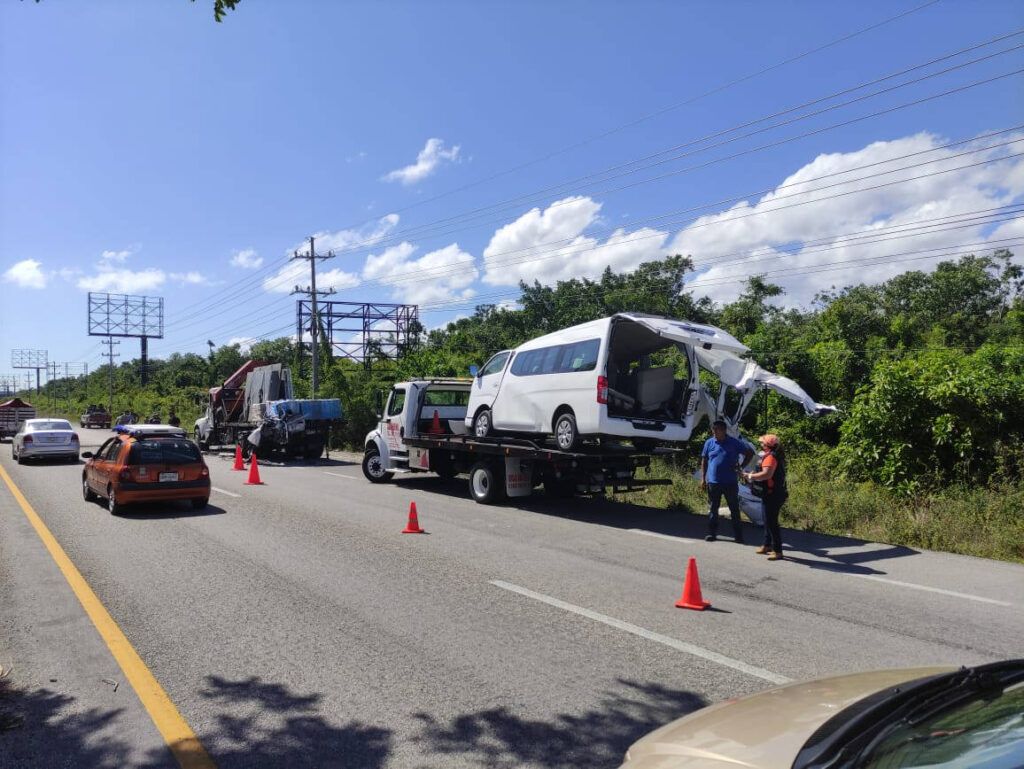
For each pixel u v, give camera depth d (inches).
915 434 500.1
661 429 457.1
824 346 807.1
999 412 471.5
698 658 205.3
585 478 467.5
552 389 490.6
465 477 719.7
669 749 92.8
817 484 541.3
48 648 214.4
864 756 73.9
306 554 344.2
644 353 506.6
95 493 524.4
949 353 595.5
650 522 457.1
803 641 220.7
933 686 87.9
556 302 1545.3
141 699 178.1
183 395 2482.8
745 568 324.2
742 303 1396.4
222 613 248.2
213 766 145.9
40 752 152.3
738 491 419.8
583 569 317.7
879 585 293.4
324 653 209.3
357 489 621.3
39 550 353.4
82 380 5187.0
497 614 247.1
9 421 1563.7
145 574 304.0
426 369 1339.8
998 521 384.5
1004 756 70.0
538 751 151.1
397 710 171.3
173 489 477.1
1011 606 261.4
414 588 281.6
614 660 203.6
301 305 1715.1
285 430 949.2
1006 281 1480.1
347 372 1529.3
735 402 497.0
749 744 87.5
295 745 154.4
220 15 210.2
